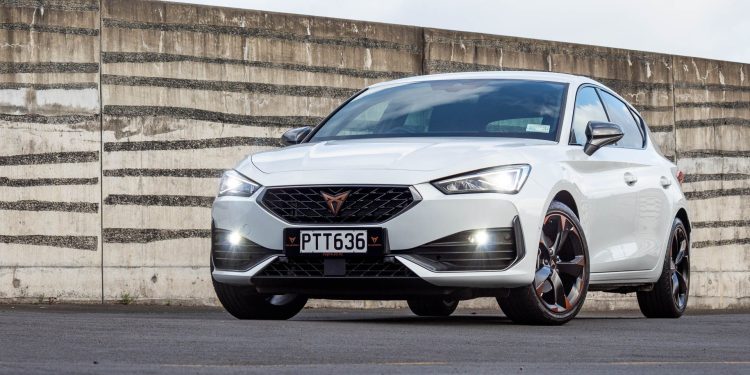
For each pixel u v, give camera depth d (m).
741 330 6.59
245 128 11.73
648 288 8.28
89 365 3.67
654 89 14.59
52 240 10.88
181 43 11.44
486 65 13.18
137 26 11.25
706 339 5.68
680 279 8.67
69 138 10.97
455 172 6.24
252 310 7.01
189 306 11.34
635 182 7.80
